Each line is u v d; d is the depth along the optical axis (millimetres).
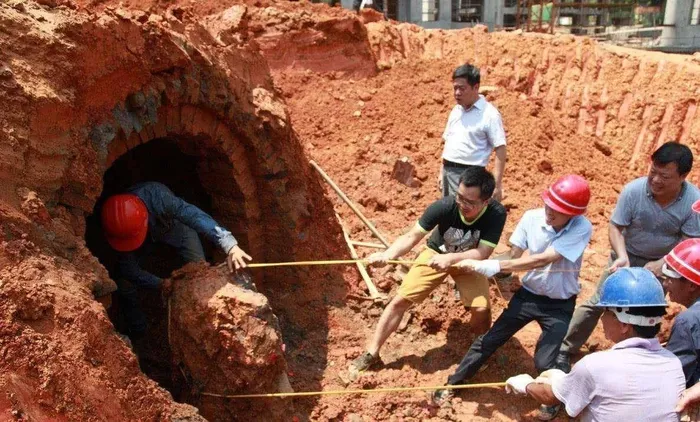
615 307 2846
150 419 3160
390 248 4551
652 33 22125
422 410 4598
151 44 4051
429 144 9570
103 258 4953
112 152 3988
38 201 3193
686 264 3291
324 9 11258
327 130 9562
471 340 5418
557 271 4301
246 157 5105
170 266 5121
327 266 5820
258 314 3803
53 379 2678
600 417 2801
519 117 9984
